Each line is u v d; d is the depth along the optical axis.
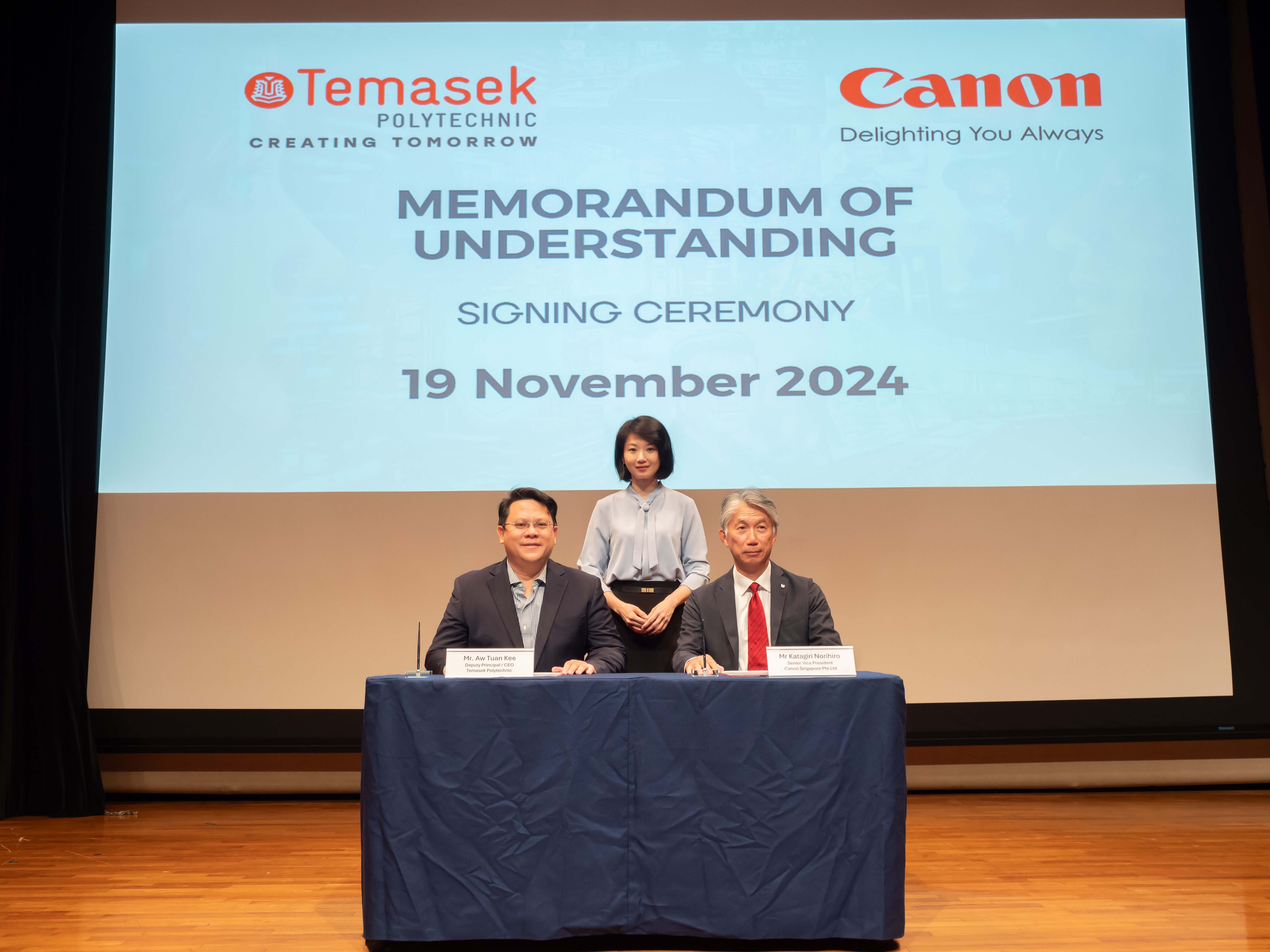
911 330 3.78
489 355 3.75
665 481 3.70
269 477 3.69
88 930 2.10
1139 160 3.86
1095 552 3.71
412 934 1.89
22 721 3.52
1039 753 3.86
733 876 1.93
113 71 3.80
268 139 3.81
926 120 3.86
